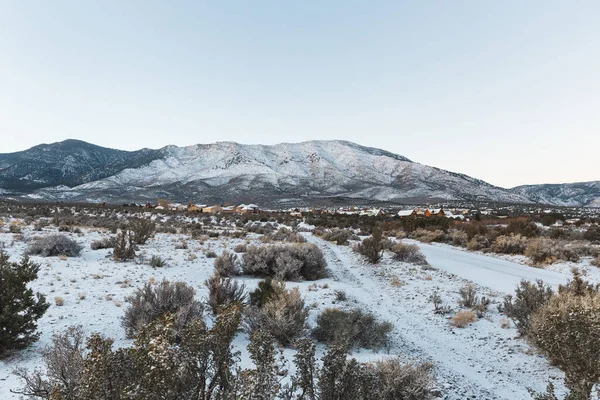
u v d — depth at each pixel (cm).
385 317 1001
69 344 505
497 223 4862
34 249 1686
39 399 445
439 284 1445
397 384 478
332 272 1709
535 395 476
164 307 752
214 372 366
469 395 554
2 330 606
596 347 444
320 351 697
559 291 928
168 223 4181
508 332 877
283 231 3575
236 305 378
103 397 292
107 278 1273
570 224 4625
